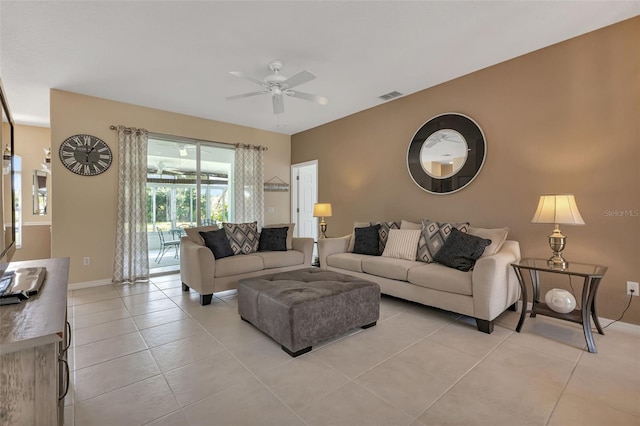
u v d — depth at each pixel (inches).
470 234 126.1
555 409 63.5
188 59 121.0
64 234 154.3
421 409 63.9
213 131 205.2
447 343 94.3
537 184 119.2
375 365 81.5
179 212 194.7
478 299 101.9
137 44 109.4
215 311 124.1
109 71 130.9
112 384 73.2
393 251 142.4
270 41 108.5
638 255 98.7
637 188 98.4
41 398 36.8
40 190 211.5
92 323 111.3
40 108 174.9
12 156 98.7
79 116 156.7
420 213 159.5
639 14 96.3
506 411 63.0
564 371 77.7
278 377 76.1
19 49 111.4
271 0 86.8
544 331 102.5
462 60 125.3
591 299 90.2
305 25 99.1
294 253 163.0
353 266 145.9
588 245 107.8
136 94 157.9
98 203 162.9
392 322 111.6
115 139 167.3
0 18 92.7
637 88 98.0
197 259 132.5
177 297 143.0
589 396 67.6
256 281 110.1
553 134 114.8
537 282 111.4
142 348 91.7
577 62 108.8
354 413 62.8
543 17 96.7
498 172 129.8
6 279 57.5
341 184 203.9
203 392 70.1
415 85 150.1
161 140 187.3
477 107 135.3
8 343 33.7
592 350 87.5
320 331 91.4
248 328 106.5
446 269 115.1
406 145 164.4
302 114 195.5
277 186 239.6
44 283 58.6
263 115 196.4
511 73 124.7
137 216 171.9
